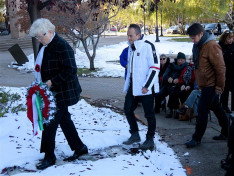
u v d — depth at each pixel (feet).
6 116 16.76
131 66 13.96
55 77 11.05
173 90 20.34
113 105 23.36
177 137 16.35
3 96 19.25
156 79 13.96
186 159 13.44
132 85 13.84
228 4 84.79
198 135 14.71
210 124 18.60
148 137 14.26
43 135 11.66
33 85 11.06
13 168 11.55
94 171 11.14
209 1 86.38
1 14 108.47
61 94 11.37
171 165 12.73
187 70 20.21
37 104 10.94
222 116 15.38
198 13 105.29
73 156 12.69
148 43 13.62
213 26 129.59
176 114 19.97
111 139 15.05
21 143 13.76
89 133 15.96
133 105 14.58
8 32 120.47
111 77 40.04
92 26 45.27
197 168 12.55
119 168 11.54
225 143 15.31
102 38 127.13
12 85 31.30
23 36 91.66
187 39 113.39
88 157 12.89
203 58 13.96
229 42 19.35
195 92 18.76
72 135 12.53
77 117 19.16
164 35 155.63
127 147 14.28
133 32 13.55
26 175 10.69
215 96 14.67
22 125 15.90
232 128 10.83
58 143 14.26
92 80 37.17
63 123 12.36
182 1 97.50
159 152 14.03
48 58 11.16
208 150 14.46
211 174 12.01
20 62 51.93
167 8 127.54
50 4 25.30
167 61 22.06
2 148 12.98
